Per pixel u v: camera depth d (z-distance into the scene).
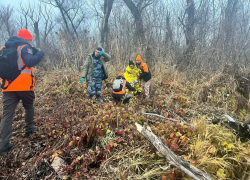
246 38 6.93
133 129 3.16
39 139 3.22
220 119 3.28
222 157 2.55
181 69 7.11
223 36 7.21
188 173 2.05
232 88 4.64
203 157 2.41
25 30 3.11
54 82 5.98
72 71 6.88
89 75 4.54
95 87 4.61
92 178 2.34
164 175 2.27
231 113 4.07
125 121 3.41
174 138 2.68
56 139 3.15
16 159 2.81
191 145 2.59
